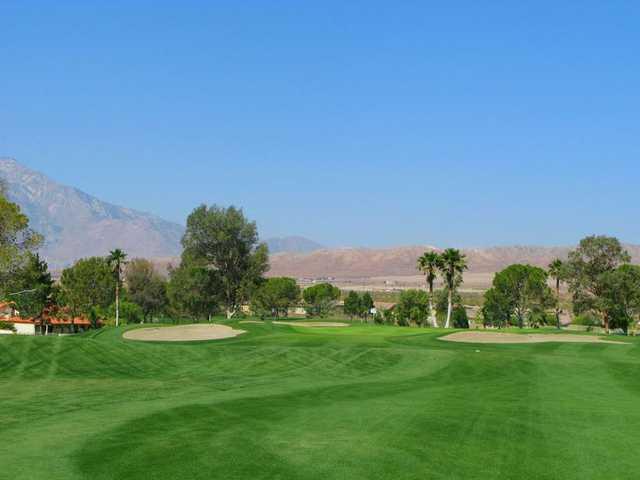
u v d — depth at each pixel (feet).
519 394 87.15
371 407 73.31
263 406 73.46
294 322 286.66
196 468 45.44
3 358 130.11
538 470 45.70
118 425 61.11
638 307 338.54
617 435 57.88
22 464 46.55
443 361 131.23
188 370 122.93
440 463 47.39
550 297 374.84
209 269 358.23
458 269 321.93
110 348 143.33
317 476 43.65
